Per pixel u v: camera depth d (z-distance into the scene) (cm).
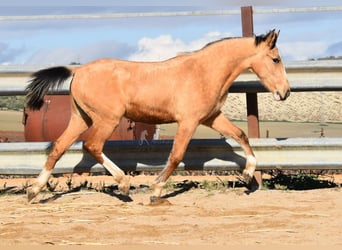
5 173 1038
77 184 1152
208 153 1022
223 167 1020
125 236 703
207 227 741
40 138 1547
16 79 1036
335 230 715
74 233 722
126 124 1499
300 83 1017
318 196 944
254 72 956
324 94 3366
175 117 923
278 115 3047
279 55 945
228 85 943
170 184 1056
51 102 1559
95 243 666
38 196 995
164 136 2128
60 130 1534
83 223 777
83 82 921
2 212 865
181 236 698
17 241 682
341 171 1261
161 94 916
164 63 930
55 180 1245
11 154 1035
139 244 659
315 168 1009
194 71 923
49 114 1542
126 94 919
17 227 757
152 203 903
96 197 979
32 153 1030
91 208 887
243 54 940
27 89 952
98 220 796
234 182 1061
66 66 952
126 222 780
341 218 782
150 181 1234
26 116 1582
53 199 967
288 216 797
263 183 1072
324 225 743
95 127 929
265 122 2847
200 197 961
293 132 2444
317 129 2517
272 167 1013
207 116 932
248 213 820
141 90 918
